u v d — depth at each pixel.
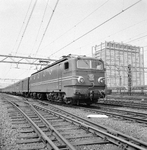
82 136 5.50
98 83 12.77
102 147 4.68
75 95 12.10
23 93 32.19
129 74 30.59
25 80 28.97
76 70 12.14
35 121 7.84
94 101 13.89
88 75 12.45
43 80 18.53
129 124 7.28
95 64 12.97
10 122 7.69
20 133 6.00
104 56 62.94
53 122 7.64
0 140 5.10
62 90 13.62
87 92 12.24
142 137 5.58
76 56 13.16
